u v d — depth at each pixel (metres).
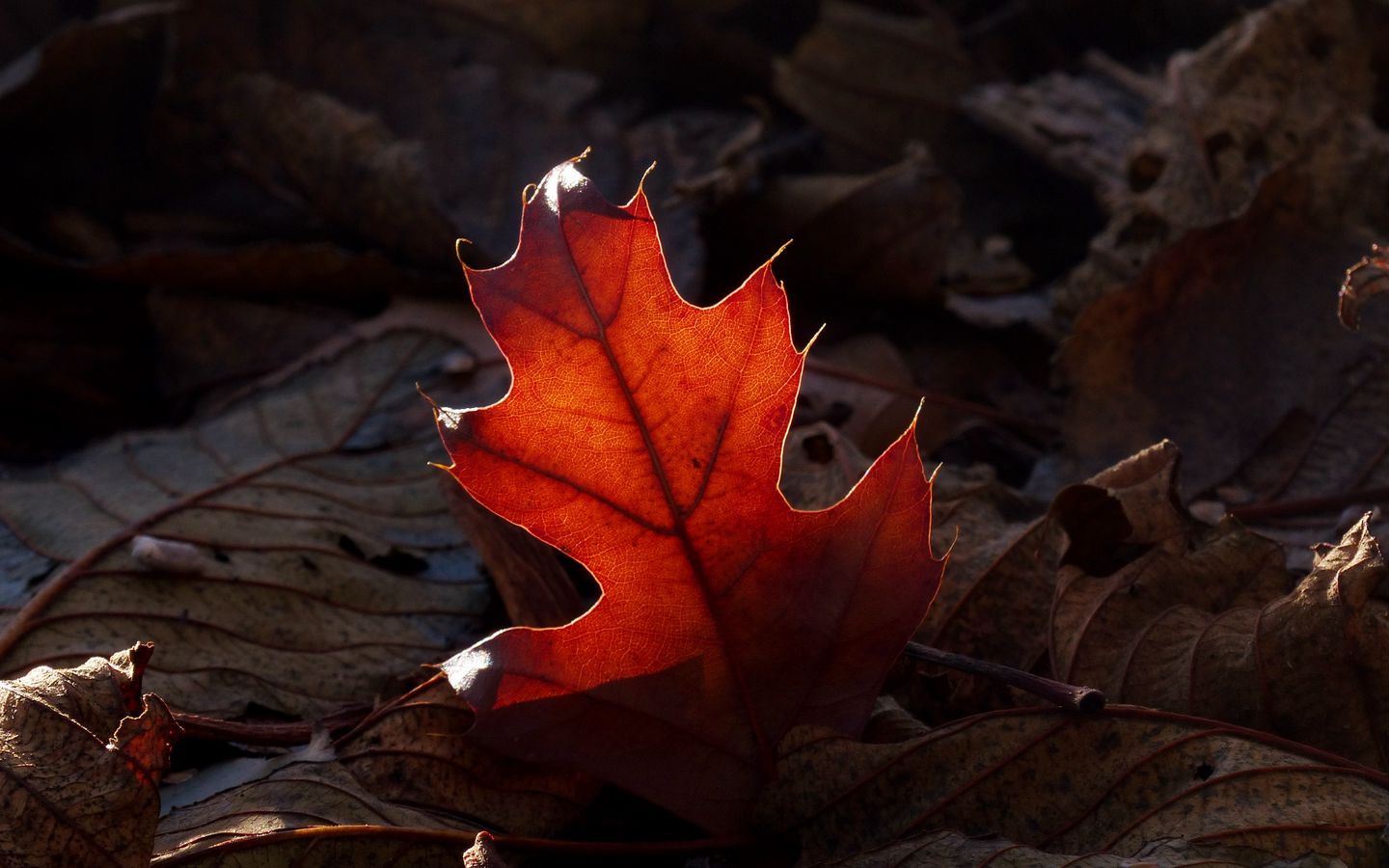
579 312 0.57
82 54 1.03
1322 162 0.83
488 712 0.59
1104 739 0.60
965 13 1.34
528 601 0.68
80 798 0.57
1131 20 1.26
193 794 0.62
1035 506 0.70
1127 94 1.14
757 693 0.60
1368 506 0.73
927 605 0.60
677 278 0.89
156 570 0.69
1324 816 0.58
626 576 0.59
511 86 1.11
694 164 1.03
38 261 0.91
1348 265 0.77
